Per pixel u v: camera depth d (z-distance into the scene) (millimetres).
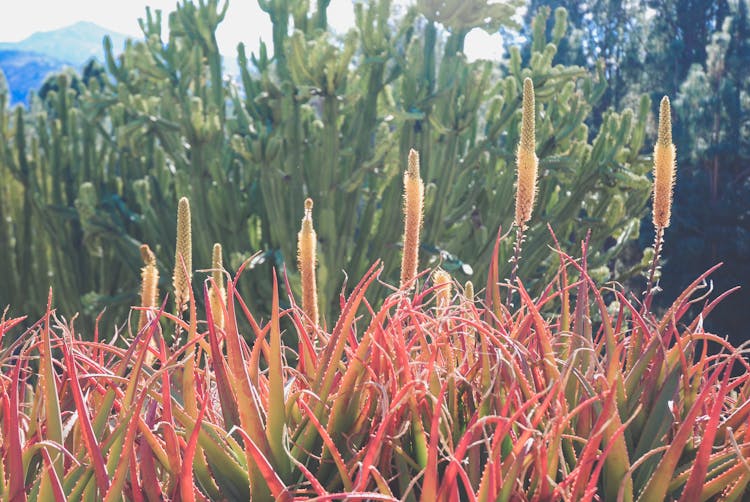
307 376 1407
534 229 9289
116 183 11430
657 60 26625
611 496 1203
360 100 8828
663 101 1504
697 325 1427
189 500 1078
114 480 1028
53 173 11055
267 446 1184
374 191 8688
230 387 1277
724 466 1244
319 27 9430
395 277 8656
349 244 8453
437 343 1401
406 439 1299
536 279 9711
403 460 1207
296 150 8172
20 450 1014
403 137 8422
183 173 9602
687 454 1346
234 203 8953
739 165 20391
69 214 10555
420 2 8336
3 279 10906
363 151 8852
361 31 8594
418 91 8453
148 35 10023
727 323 19125
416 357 1461
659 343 1382
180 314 1470
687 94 21719
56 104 11703
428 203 8453
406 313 1404
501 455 1248
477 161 9141
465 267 7855
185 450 1148
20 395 1378
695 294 19453
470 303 1399
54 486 972
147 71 9680
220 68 9828
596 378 1347
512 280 1589
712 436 1137
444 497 1062
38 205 10766
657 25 27531
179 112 9625
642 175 9742
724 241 19062
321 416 1251
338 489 1226
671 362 1420
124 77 10430
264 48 9383
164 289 9266
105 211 10367
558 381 1142
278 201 8211
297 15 9250
